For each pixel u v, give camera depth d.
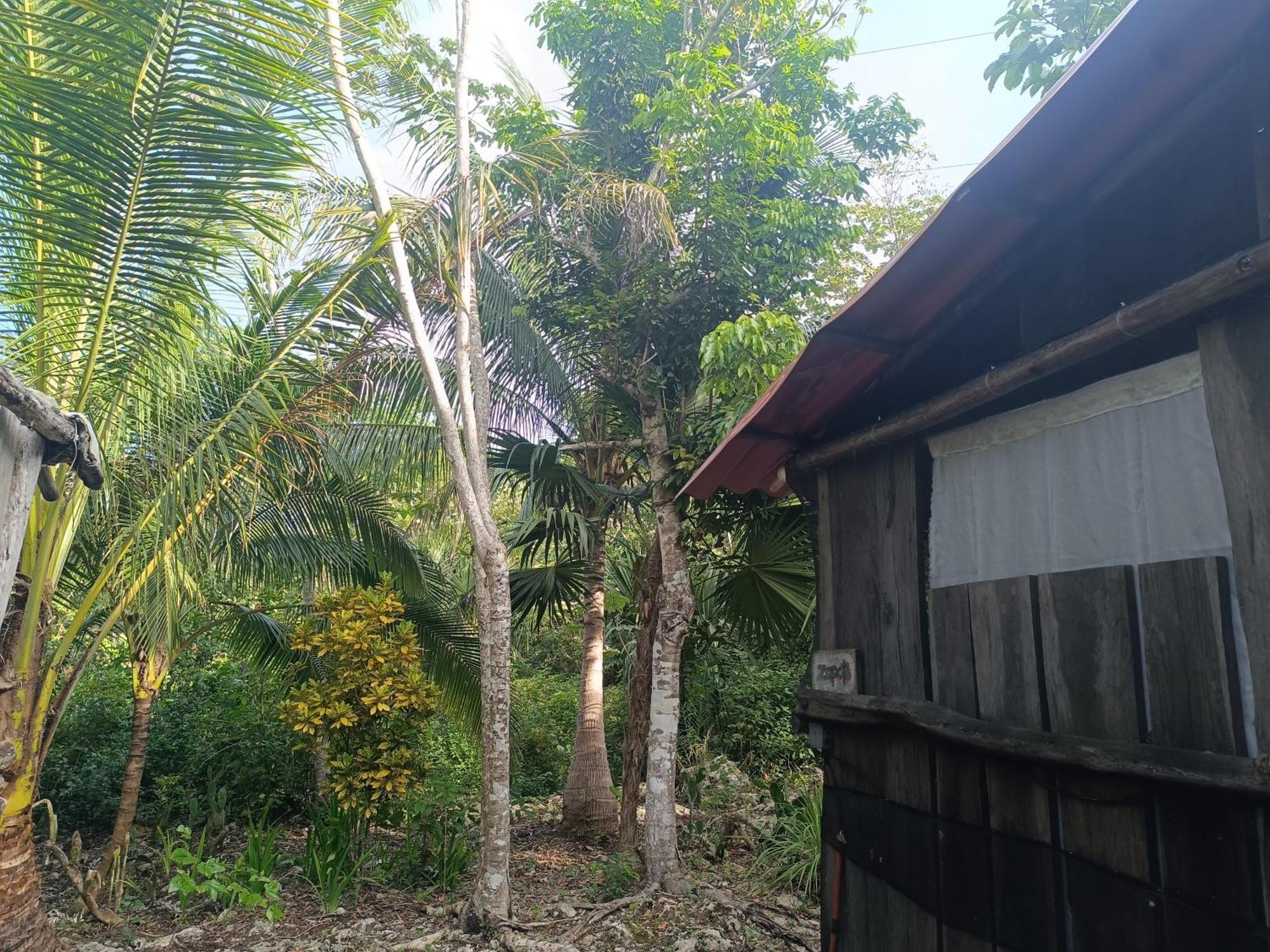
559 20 7.96
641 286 7.29
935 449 3.44
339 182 6.81
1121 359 2.63
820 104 8.28
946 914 3.06
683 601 7.14
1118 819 2.41
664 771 6.86
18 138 4.08
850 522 3.89
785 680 12.12
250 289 5.97
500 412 8.98
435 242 6.27
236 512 6.10
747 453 4.30
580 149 8.13
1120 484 2.59
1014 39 4.64
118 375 4.73
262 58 3.60
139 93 3.64
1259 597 2.05
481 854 5.98
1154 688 2.35
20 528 2.24
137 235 4.19
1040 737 2.58
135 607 6.47
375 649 6.98
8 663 4.59
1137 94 2.19
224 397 5.75
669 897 6.45
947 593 3.22
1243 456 2.12
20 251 4.38
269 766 8.98
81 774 8.49
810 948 5.51
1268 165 2.06
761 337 5.95
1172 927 2.21
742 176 7.72
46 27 3.51
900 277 2.97
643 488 8.47
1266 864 1.99
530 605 8.80
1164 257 2.40
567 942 5.57
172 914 6.36
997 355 3.08
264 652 8.55
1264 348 2.09
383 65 6.31
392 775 6.77
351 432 8.19
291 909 6.43
